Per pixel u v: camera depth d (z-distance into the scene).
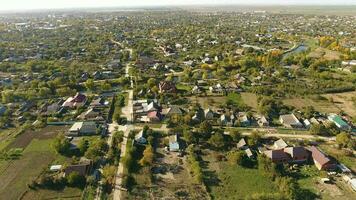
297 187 101.88
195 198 98.06
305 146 126.94
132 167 114.69
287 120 147.88
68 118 156.62
